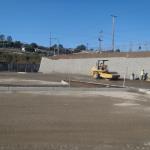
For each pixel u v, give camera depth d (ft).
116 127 47.44
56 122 49.55
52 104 68.64
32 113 56.95
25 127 45.55
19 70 313.94
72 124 48.47
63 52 424.87
